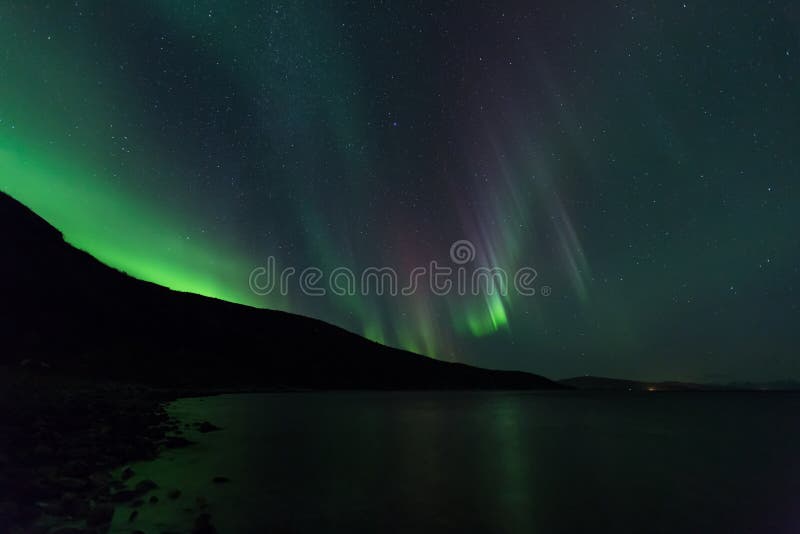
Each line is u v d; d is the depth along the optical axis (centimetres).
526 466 752
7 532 380
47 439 779
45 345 4003
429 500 547
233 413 1677
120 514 463
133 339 5038
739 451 922
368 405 2295
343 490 586
